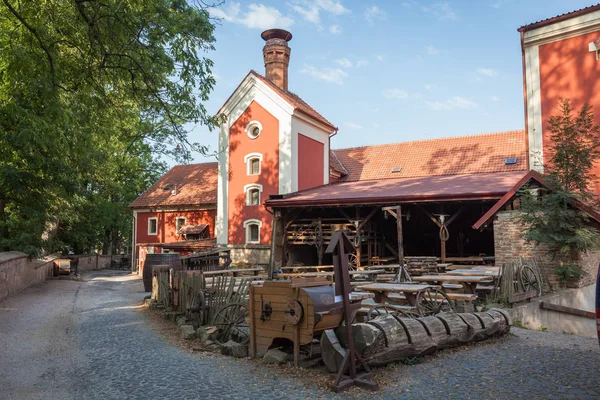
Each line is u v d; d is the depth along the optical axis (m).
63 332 10.85
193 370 7.32
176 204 35.28
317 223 22.20
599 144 14.88
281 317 7.48
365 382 6.17
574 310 12.80
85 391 6.44
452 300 11.00
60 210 25.97
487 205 20.45
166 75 13.47
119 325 11.80
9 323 11.95
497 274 12.68
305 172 27.33
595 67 18.02
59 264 29.36
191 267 21.34
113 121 16.30
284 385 6.40
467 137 30.44
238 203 27.59
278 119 26.69
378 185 24.38
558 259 13.95
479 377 6.52
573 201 13.99
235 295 9.97
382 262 22.17
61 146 15.82
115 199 43.78
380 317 7.39
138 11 11.20
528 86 19.44
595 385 6.07
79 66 11.90
